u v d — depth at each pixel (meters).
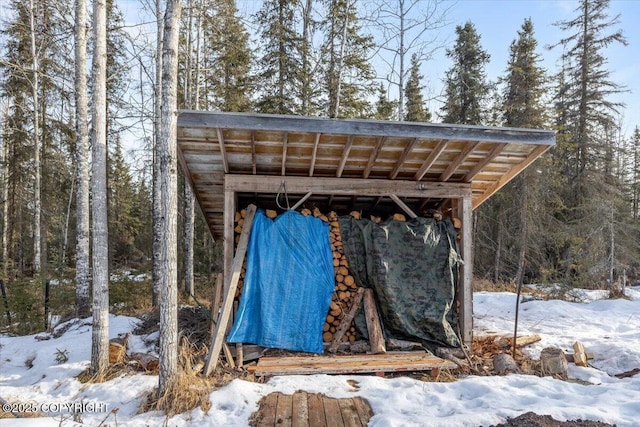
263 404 4.21
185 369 4.75
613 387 4.64
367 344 5.91
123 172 17.97
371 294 6.14
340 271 6.28
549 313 9.35
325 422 3.88
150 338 6.53
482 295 11.99
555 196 15.59
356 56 13.30
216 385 4.63
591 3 17.00
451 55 18.19
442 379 5.04
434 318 5.87
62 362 5.86
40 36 12.23
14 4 13.27
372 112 15.23
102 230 5.27
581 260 13.38
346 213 7.49
